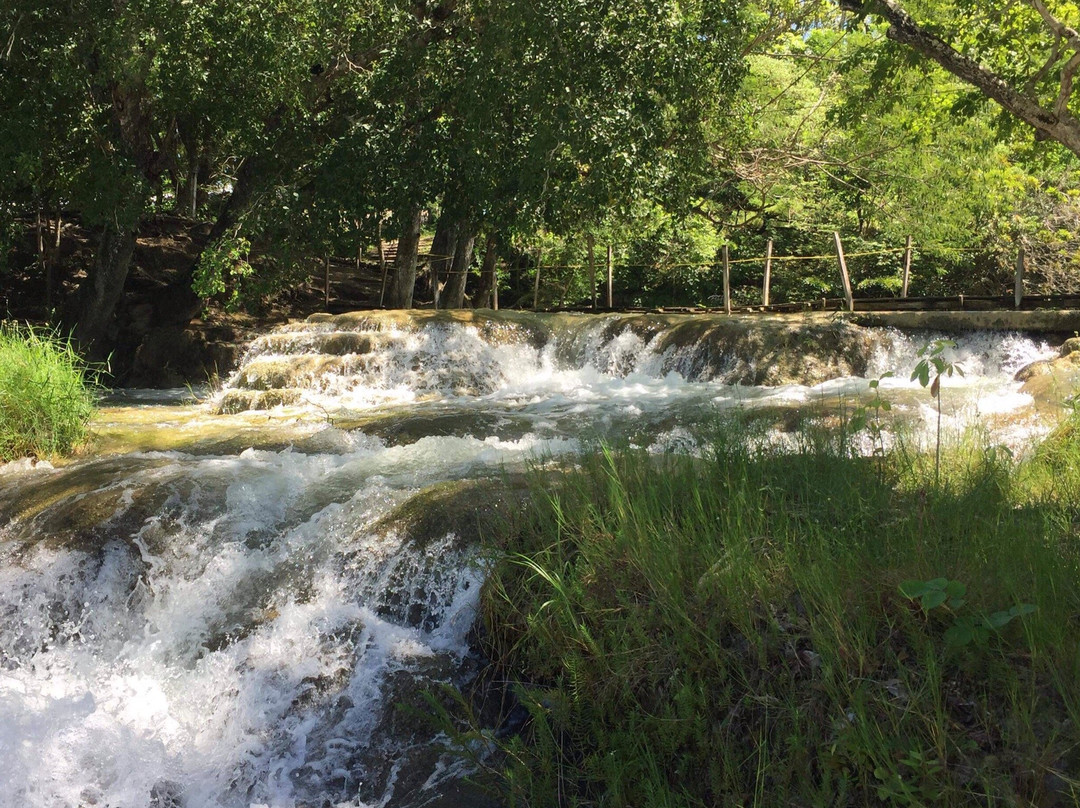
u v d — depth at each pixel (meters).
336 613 5.49
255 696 5.10
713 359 12.10
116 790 4.62
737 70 15.66
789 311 15.73
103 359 17.73
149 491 6.91
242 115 16.09
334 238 16.98
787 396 10.23
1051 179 22.62
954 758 3.24
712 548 4.41
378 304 19.67
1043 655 3.39
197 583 6.07
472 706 4.68
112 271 17.03
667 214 20.84
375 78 16.59
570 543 5.02
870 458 5.63
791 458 5.56
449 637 5.20
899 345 11.95
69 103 15.93
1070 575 3.81
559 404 10.72
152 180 17.20
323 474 7.48
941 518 4.52
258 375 12.41
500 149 15.87
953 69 13.90
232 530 6.47
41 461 8.61
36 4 14.72
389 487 6.93
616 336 13.10
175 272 20.22
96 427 10.04
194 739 4.96
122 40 14.28
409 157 16.62
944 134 19.86
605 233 19.69
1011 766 3.16
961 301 14.00
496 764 4.29
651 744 3.90
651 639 4.20
